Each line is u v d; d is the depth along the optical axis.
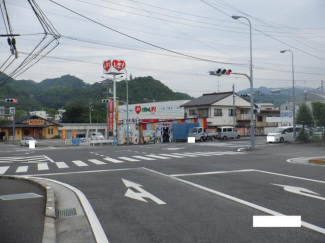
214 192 9.89
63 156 24.77
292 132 36.56
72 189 11.00
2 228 6.65
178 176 13.29
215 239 5.73
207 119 56.72
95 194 10.03
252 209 7.76
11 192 10.67
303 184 11.05
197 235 5.96
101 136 59.41
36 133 70.19
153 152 26.38
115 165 17.81
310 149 26.53
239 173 13.93
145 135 45.94
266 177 12.73
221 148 29.75
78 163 19.44
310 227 6.34
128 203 8.68
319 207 7.86
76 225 6.90
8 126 64.81
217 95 60.56
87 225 6.88
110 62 49.56
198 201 8.72
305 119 40.44
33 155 26.62
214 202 8.56
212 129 51.19
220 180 12.13
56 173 15.33
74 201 9.18
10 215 7.69
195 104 58.88
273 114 66.44
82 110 91.25
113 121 47.88
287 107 71.38
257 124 63.12
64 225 6.92
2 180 13.51
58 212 8.02
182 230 6.29
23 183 12.60
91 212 7.82
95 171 15.59
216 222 6.76
